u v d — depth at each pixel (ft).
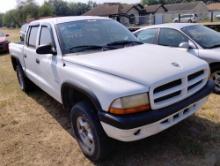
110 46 12.94
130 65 10.17
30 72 18.08
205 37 19.03
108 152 10.43
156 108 9.33
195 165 10.34
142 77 9.33
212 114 14.58
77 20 14.37
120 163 10.84
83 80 10.33
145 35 22.06
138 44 13.94
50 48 13.14
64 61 12.25
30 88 21.16
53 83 13.62
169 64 10.41
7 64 36.63
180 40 19.33
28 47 17.95
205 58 17.58
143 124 8.99
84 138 11.46
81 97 11.61
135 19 147.64
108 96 9.05
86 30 13.75
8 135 14.17
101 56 11.58
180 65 10.52
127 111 8.89
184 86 10.15
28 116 16.56
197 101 10.90
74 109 11.18
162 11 190.60
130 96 8.88
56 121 15.52
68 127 14.64
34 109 17.69
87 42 13.04
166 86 9.57
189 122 13.67
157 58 10.97
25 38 18.72
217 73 17.66
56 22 14.05
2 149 12.78
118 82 9.37
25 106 18.40
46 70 14.21
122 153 11.43
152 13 186.29
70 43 12.89
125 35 14.57
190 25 20.42
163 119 9.46
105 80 9.62
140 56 11.21
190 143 11.65
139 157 11.11
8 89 23.08
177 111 9.85
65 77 11.80
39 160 11.68
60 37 13.10
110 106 9.05
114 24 15.23
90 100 10.34
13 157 12.07
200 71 11.13
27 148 12.72
